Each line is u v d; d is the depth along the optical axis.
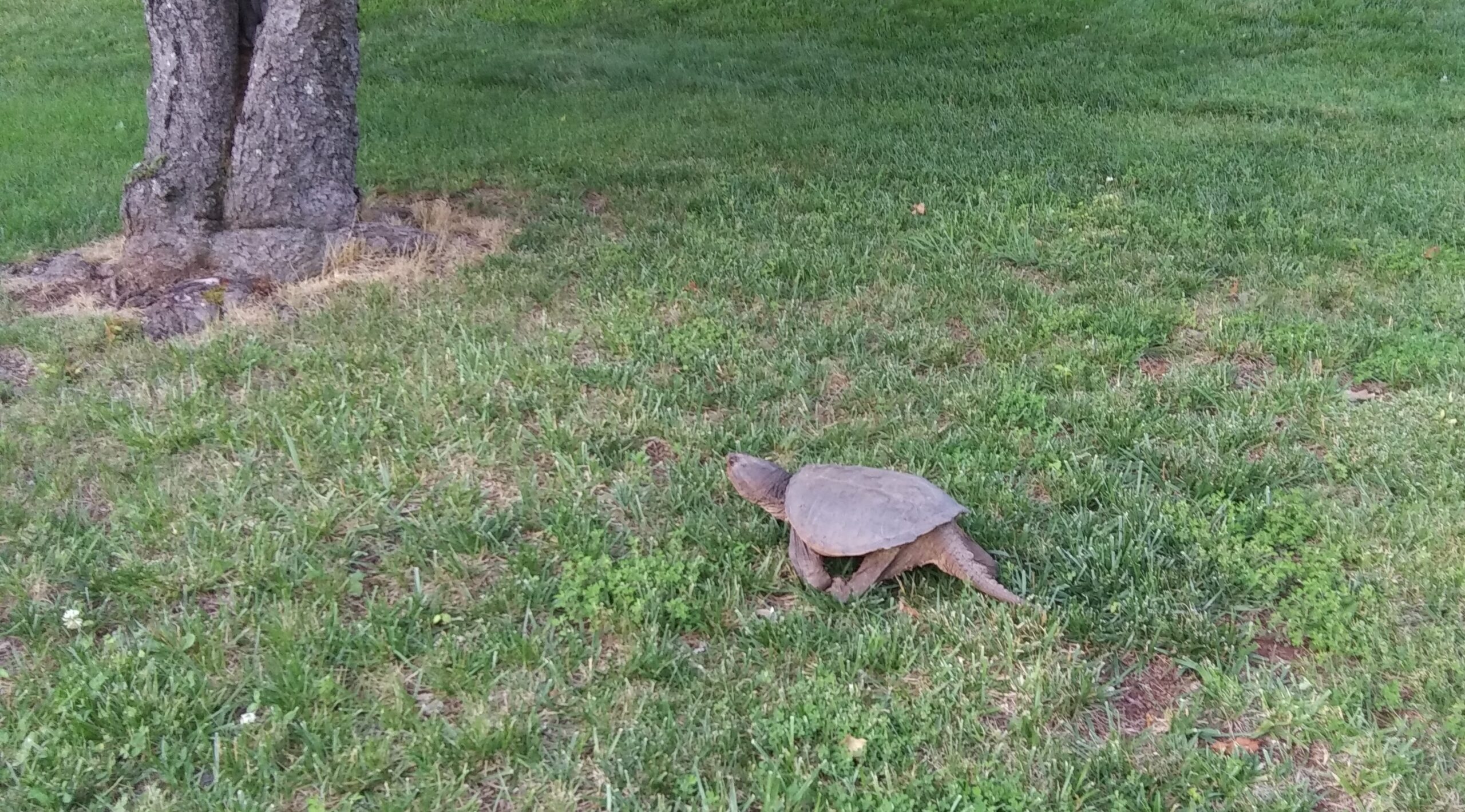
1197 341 5.38
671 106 10.06
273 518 3.91
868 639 3.29
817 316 5.65
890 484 3.48
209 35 5.94
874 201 7.27
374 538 3.84
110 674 3.10
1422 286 5.88
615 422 4.55
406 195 7.59
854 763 2.89
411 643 3.28
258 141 6.09
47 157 8.62
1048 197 7.32
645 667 3.21
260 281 6.00
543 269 6.19
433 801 2.74
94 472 4.21
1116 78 10.81
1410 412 4.55
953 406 4.70
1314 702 3.02
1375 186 7.49
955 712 3.05
